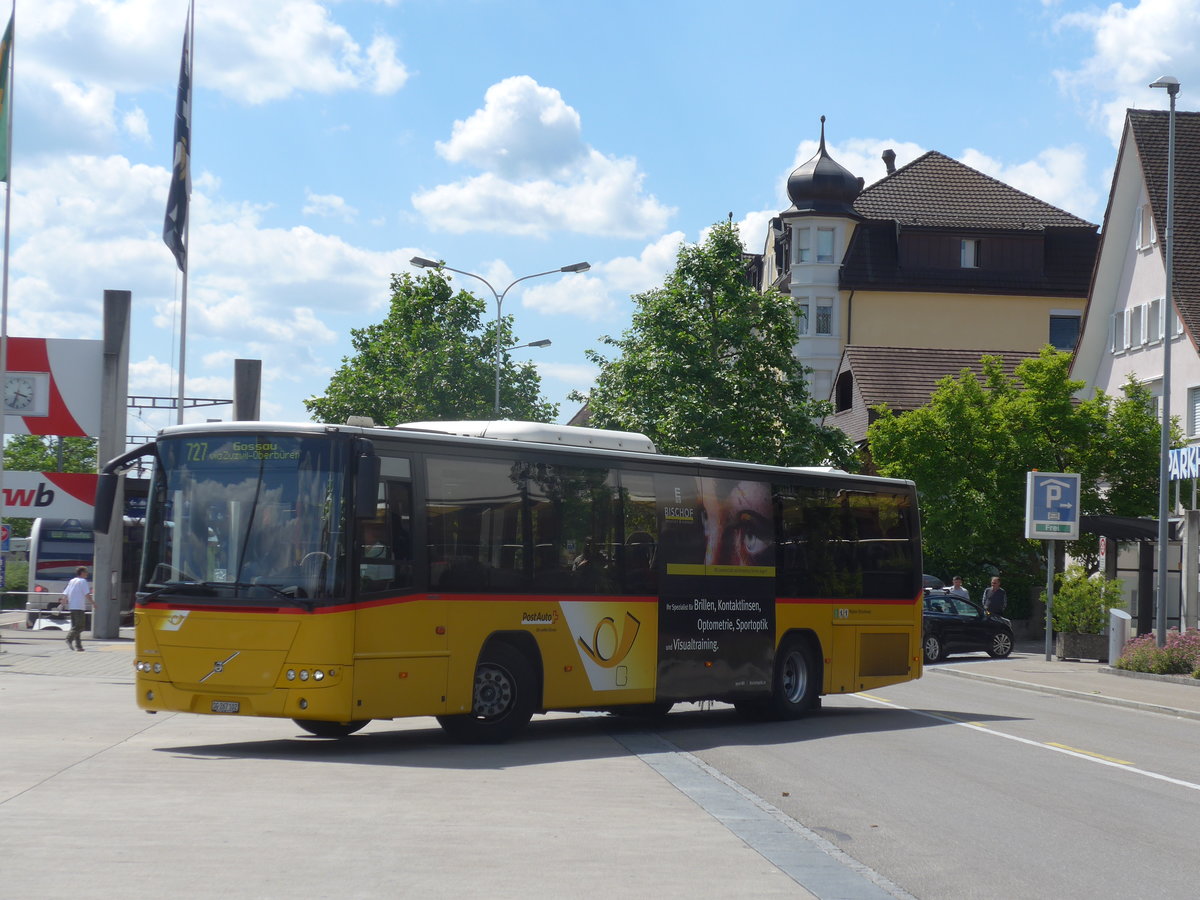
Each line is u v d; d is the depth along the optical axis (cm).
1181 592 3559
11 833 923
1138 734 1922
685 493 1859
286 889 770
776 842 970
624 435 1858
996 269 7569
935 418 4709
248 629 1426
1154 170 4859
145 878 789
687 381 5241
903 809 1178
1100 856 981
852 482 2145
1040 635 4784
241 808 1059
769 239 8638
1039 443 4631
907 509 2245
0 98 3084
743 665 1923
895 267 7506
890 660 2186
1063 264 7625
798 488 2047
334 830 969
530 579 1633
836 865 888
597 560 1722
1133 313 5000
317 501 1438
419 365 7281
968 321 7506
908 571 2231
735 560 1922
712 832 1007
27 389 3453
